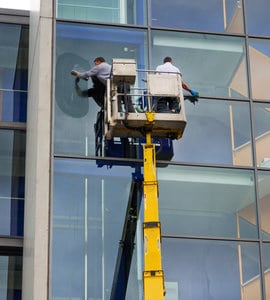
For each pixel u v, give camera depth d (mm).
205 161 21422
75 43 21906
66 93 21422
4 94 25828
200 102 21938
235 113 22000
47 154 20797
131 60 20547
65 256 20062
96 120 21281
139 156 21047
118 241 20328
